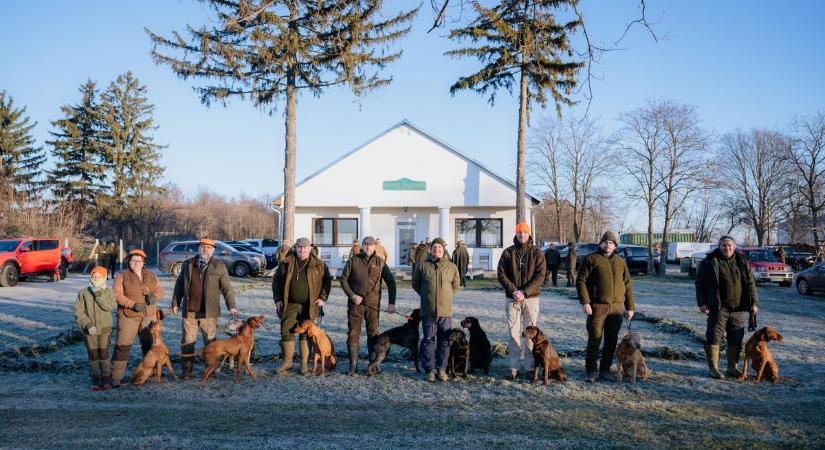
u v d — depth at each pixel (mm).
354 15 15547
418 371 7980
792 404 6527
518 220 22484
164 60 18484
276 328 11227
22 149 43156
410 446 5137
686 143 30719
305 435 5441
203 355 7340
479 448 5082
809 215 44219
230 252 24469
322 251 27578
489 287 20688
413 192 26500
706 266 7789
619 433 5492
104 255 30203
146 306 7426
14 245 21328
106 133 44969
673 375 7828
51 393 6984
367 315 7824
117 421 5895
